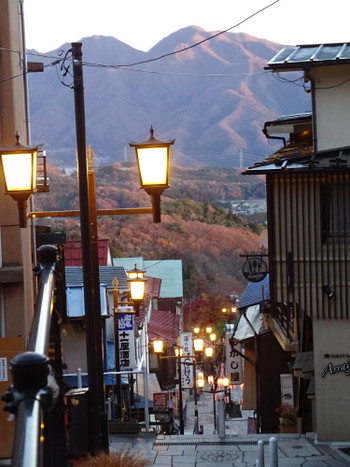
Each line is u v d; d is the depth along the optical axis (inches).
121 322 930.7
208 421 1430.9
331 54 637.9
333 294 611.5
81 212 346.3
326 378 615.2
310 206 615.2
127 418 670.5
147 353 1470.2
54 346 197.5
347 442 605.9
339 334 617.0
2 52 497.7
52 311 191.3
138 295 673.0
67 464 201.8
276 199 618.5
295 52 666.2
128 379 940.0
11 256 486.0
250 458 528.1
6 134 499.8
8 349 400.8
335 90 629.6
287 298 619.8
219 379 1230.3
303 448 576.4
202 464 507.8
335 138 629.0
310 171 598.2
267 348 954.7
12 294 484.1
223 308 2135.8
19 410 97.6
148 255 2448.3
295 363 690.8
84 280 345.1
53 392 114.6
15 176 349.4
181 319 2140.7
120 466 293.9
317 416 612.4
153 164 355.9
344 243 613.9
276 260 620.7
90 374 339.9
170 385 1556.3
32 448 90.2
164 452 542.9
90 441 330.3
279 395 948.6
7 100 499.8
